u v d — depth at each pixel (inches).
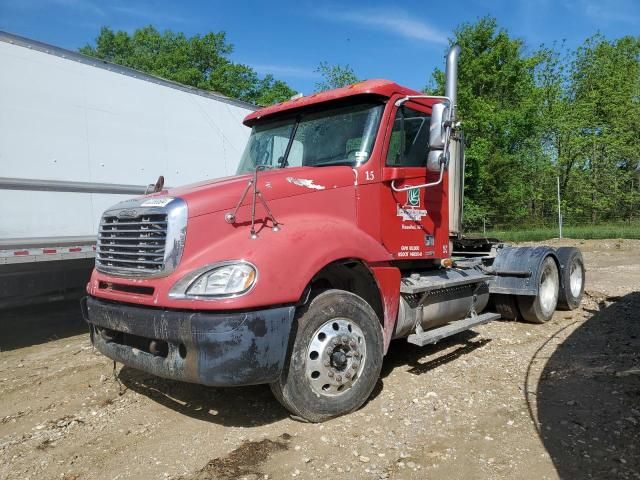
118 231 168.6
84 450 151.9
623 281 430.9
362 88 191.2
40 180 258.8
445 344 250.1
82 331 311.1
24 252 252.1
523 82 1323.8
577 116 1339.8
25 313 356.8
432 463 137.3
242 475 133.7
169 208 152.9
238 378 141.6
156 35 1863.9
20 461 146.7
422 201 209.5
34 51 257.6
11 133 247.9
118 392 197.0
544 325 288.7
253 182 161.8
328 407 162.6
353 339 167.8
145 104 312.8
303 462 138.9
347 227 175.0
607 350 229.6
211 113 359.9
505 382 195.9
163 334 146.5
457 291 228.2
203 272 146.9
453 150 249.4
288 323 149.2
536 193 1363.2
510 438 150.3
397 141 199.2
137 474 136.8
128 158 302.0
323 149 198.4
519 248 298.2
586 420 159.6
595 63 1441.9
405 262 211.0
